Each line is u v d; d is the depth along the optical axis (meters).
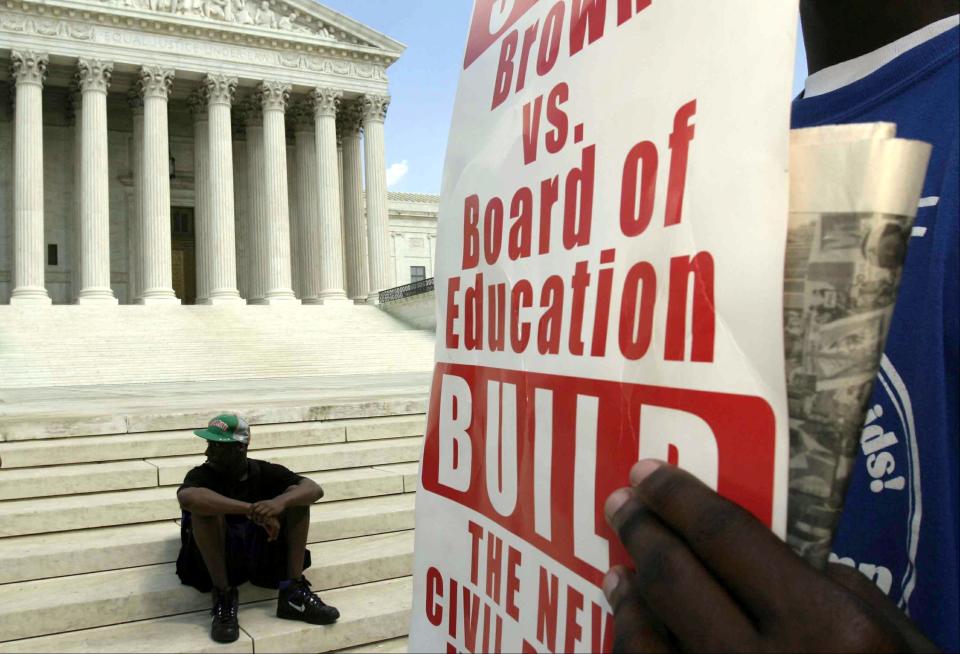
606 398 0.98
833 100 1.19
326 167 42.81
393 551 5.73
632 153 0.99
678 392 0.85
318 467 7.18
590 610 0.98
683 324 0.85
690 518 0.74
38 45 36.84
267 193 41.31
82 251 37.00
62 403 11.64
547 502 1.10
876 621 0.64
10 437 6.91
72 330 31.39
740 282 0.78
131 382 25.06
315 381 20.44
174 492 6.34
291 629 4.61
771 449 0.72
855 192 0.70
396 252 64.75
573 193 1.12
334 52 43.38
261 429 7.73
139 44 38.84
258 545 4.90
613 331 0.98
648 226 0.94
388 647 4.79
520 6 1.41
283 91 42.03
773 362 0.74
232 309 37.62
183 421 7.66
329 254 42.25
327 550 5.78
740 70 0.83
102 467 6.58
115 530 5.82
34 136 36.47
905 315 1.02
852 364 0.70
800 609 0.66
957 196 0.97
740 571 0.70
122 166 43.44
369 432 8.10
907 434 1.00
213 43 40.47
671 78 0.94
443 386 1.53
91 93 37.75
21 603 4.68
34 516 5.64
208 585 4.89
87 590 4.93
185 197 44.88
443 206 1.63
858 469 1.07
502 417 1.26
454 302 1.50
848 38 1.21
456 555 1.40
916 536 0.97
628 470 0.92
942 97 1.03
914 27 1.12
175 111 45.06
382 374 26.56
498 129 1.41
